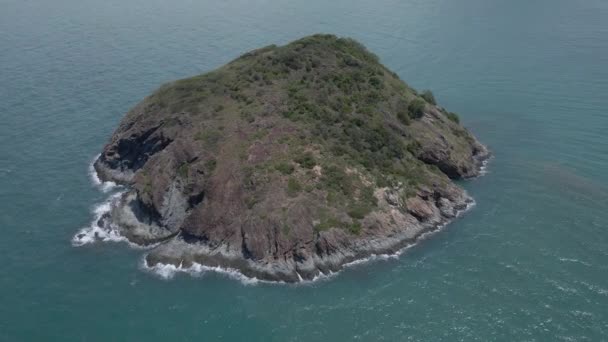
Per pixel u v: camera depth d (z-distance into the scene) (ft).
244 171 284.00
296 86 341.41
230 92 341.21
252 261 254.06
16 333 221.66
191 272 256.11
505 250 264.11
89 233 290.15
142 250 274.98
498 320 220.84
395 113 347.15
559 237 272.31
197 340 217.36
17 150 382.22
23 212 309.63
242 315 229.86
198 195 282.56
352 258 258.78
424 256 262.47
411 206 286.05
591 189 315.99
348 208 272.92
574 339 209.46
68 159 371.56
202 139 304.50
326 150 300.40
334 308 231.50
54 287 248.93
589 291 234.58
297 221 261.03
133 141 339.36
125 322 227.40
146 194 291.58
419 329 218.18
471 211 298.56
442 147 333.21
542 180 328.90
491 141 391.04
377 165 303.68
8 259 268.62
